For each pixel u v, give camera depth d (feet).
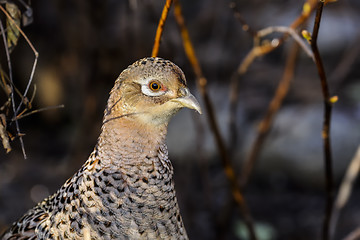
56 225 16.89
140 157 16.28
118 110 16.28
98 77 34.19
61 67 40.29
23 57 40.32
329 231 26.22
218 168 37.63
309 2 22.00
